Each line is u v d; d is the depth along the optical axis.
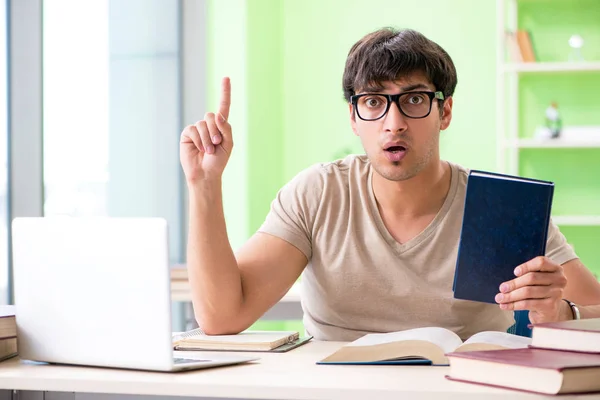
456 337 1.35
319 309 1.75
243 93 3.83
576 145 3.67
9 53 3.13
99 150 3.33
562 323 1.19
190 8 3.60
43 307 1.29
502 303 1.37
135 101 3.46
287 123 4.38
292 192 1.78
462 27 4.13
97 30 3.33
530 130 3.92
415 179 1.65
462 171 1.75
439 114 1.62
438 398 1.03
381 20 4.25
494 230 1.38
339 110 4.33
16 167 3.13
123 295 1.21
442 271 1.68
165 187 3.55
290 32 4.36
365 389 1.05
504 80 3.94
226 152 1.58
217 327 1.61
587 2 3.85
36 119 3.12
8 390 1.41
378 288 1.70
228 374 1.18
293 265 1.73
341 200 1.75
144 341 1.20
